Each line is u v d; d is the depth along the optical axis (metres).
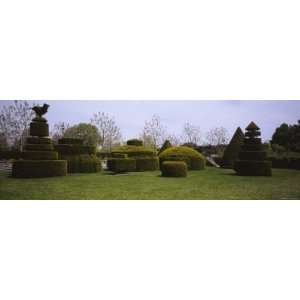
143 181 13.76
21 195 9.49
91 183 12.80
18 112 35.41
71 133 45.28
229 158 24.80
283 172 19.66
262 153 17.20
